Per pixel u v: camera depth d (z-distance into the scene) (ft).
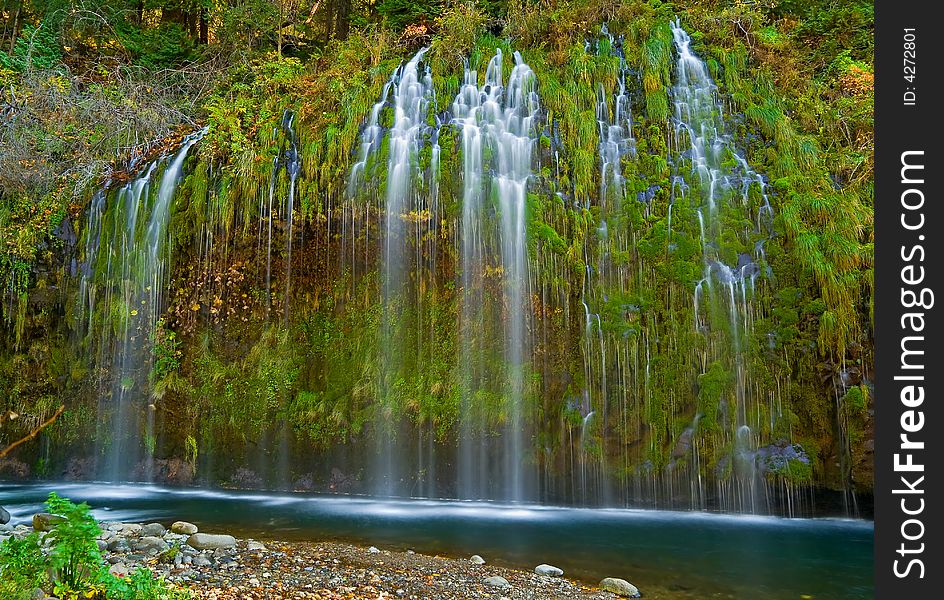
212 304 32.22
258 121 35.60
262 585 15.14
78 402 32.68
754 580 17.34
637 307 28.71
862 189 29.12
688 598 15.90
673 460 26.81
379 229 31.53
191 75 46.55
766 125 32.07
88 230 34.68
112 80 44.70
